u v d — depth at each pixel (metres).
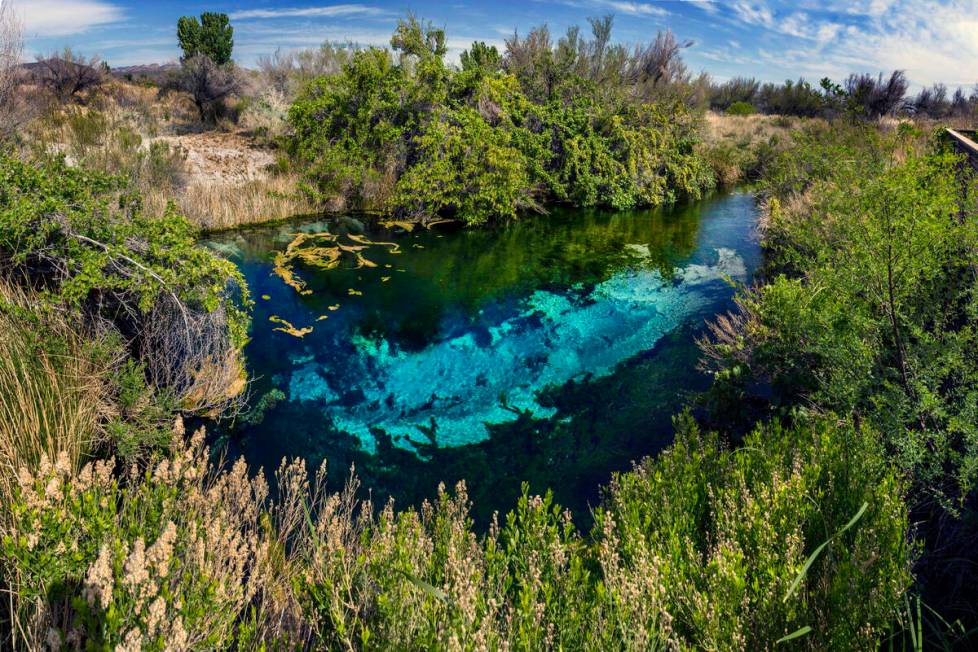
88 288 4.21
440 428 5.07
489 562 2.31
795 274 6.98
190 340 4.98
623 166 13.85
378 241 10.38
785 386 4.21
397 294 7.96
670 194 14.53
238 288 7.73
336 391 5.58
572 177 14.01
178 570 1.94
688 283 8.59
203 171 11.99
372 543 2.31
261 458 4.57
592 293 8.20
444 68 12.12
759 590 2.09
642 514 2.79
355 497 4.21
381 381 5.80
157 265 4.70
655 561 2.11
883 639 2.23
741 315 6.69
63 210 4.45
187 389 4.87
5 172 4.53
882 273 3.35
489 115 13.19
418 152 12.41
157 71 28.83
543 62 15.34
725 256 9.90
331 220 11.45
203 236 9.94
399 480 4.43
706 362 6.09
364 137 12.13
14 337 3.69
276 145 14.09
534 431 5.06
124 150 10.62
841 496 2.64
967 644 2.37
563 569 2.27
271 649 1.91
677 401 5.48
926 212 3.15
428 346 6.54
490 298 7.96
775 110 26.94
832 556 2.29
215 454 4.53
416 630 1.91
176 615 1.66
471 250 10.12
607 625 1.90
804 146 8.10
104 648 1.48
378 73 11.81
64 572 1.80
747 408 4.51
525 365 6.18
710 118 23.55
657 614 1.93
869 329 3.44
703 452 3.32
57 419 3.44
